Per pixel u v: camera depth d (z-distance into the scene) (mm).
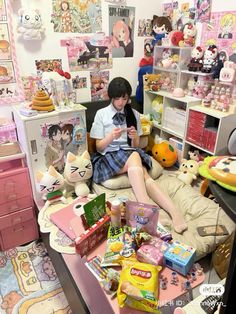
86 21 1799
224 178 511
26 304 1369
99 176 1708
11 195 1568
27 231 1728
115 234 1211
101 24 1870
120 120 1802
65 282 1298
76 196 1639
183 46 1910
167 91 2100
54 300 1392
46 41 1689
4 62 1578
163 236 1226
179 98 1894
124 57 2072
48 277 1524
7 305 1364
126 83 1683
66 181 1634
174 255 1077
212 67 1750
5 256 1659
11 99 1666
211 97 1774
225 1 1691
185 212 1546
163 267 1101
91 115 1976
